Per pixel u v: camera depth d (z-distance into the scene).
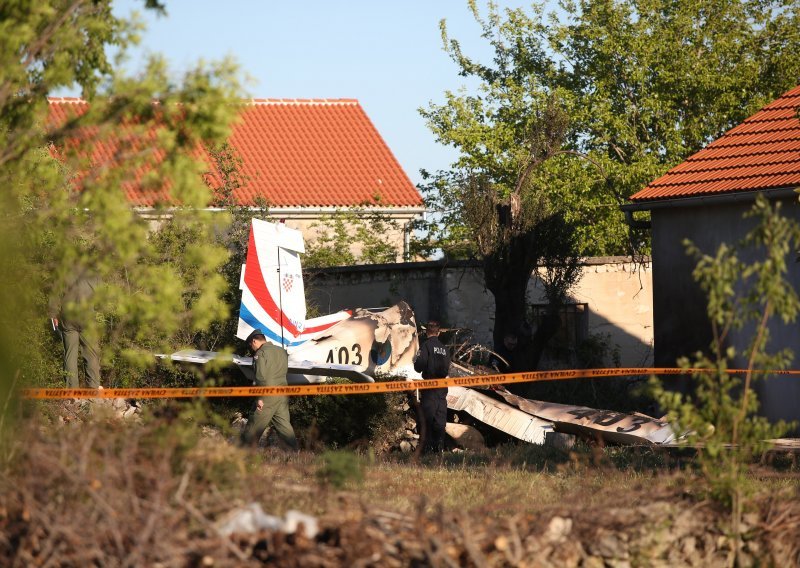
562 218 58.28
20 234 18.08
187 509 15.26
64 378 39.41
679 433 19.14
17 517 15.59
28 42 18.27
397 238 93.19
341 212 87.69
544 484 24.30
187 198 17.81
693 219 47.78
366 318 48.53
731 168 47.81
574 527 17.52
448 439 44.59
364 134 104.25
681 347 48.16
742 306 19.17
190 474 16.42
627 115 92.50
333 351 46.00
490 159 93.31
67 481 15.49
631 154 94.81
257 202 56.75
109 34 19.58
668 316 48.78
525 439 42.81
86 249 18.80
